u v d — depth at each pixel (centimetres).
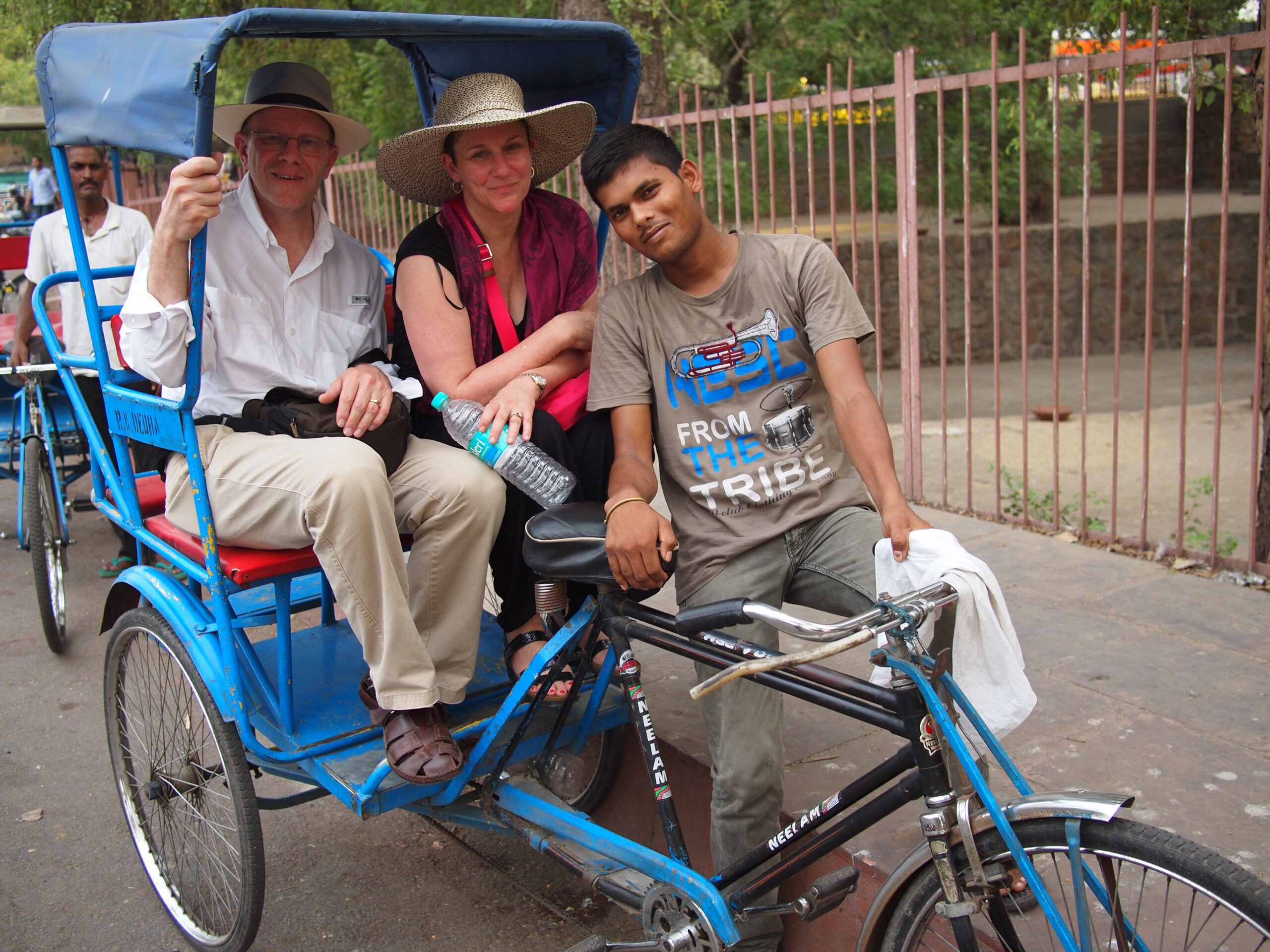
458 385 268
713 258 246
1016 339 1190
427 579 251
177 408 241
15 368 420
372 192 922
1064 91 1085
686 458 252
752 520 250
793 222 537
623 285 257
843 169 1168
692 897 218
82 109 260
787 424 247
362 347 305
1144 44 586
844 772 284
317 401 268
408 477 256
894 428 864
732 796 238
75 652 473
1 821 350
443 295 272
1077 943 182
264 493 240
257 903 262
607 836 232
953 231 1202
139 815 311
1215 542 418
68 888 317
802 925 262
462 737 253
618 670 237
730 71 1169
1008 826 182
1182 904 216
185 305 231
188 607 268
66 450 552
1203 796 263
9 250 646
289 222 292
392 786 242
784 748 298
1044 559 438
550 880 316
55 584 464
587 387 276
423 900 309
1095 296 1199
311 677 287
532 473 248
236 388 281
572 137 293
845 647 177
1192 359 1127
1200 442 768
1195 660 337
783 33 1182
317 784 268
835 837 209
